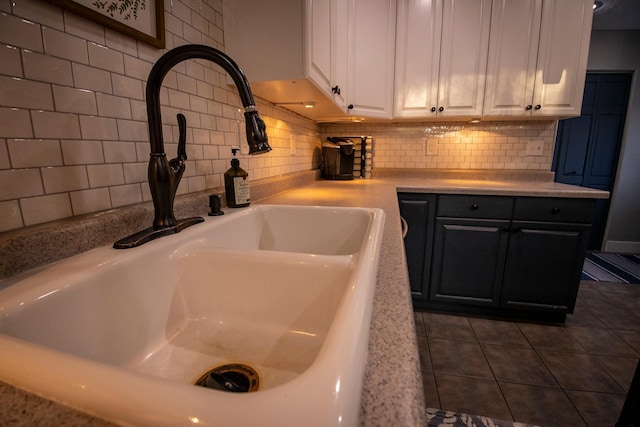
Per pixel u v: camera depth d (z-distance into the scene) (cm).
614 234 342
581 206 179
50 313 41
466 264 202
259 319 61
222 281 63
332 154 229
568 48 192
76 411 21
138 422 20
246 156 127
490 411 129
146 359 55
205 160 101
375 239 64
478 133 238
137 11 72
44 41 54
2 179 49
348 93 186
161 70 61
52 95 55
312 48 109
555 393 138
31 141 52
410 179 245
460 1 197
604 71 315
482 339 180
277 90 123
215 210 91
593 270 291
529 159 234
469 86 204
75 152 60
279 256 60
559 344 175
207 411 19
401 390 23
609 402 133
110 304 50
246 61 108
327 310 57
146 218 72
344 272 55
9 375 23
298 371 51
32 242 48
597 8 260
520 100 200
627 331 188
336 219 104
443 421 117
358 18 187
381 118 217
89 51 62
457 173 242
